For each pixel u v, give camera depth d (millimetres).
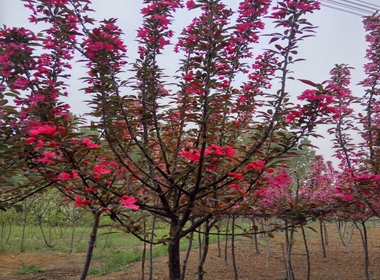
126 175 3400
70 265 7594
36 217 10430
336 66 4512
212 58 2785
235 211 2895
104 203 2646
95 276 6652
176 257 3334
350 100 4035
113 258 8094
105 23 3166
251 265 7156
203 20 3490
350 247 9281
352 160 4074
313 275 6230
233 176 2686
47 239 11219
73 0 2967
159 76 3342
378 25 4645
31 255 8672
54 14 2961
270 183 2701
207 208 2961
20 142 2588
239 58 3770
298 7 2779
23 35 3033
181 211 3457
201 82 2740
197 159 2656
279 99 2857
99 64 2805
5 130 2895
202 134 2777
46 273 6883
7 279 6410
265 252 8672
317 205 2914
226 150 2621
